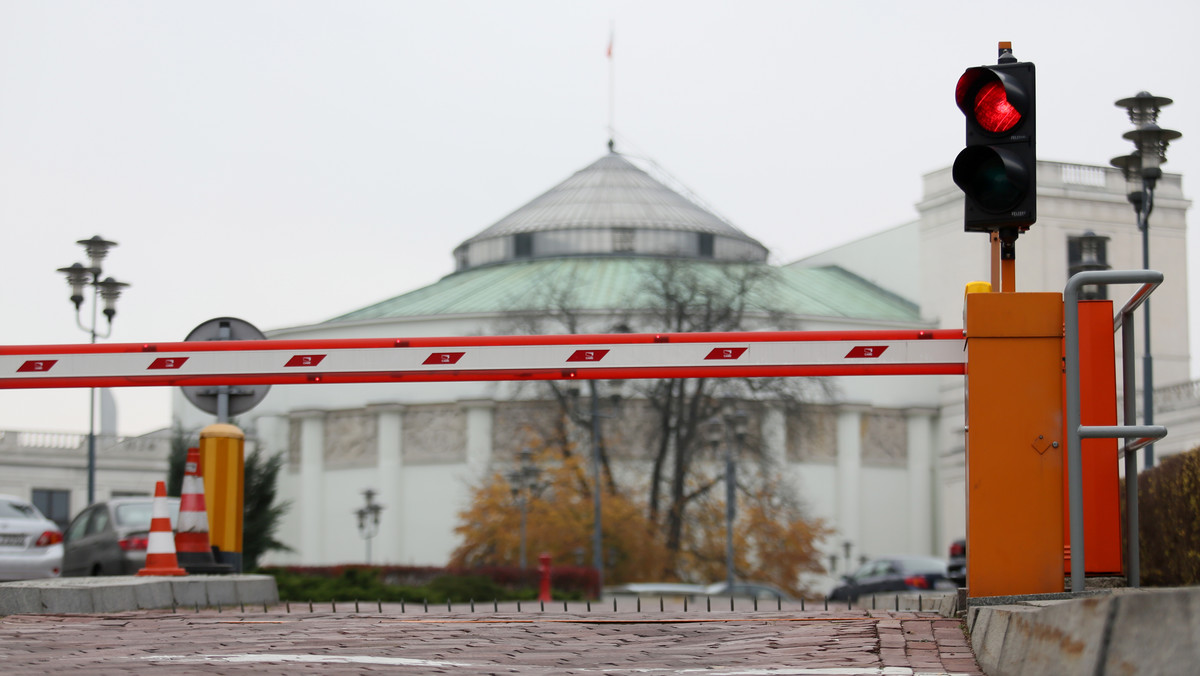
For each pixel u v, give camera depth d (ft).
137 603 46.57
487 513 199.82
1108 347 33.40
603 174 293.64
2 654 30.01
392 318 243.60
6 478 231.91
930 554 249.14
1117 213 242.37
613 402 172.24
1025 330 30.27
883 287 281.13
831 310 250.98
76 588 44.24
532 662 28.25
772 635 32.27
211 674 25.62
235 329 55.42
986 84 29.71
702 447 195.62
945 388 250.98
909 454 250.98
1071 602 20.49
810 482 241.96
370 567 143.54
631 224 277.23
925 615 35.76
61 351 44.57
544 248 279.49
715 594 154.92
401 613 46.01
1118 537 32.60
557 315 211.61
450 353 41.73
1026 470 30.12
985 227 30.40
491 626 36.65
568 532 187.01
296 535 247.29
